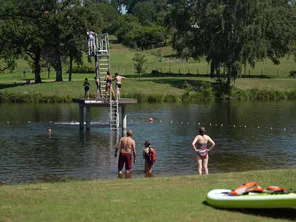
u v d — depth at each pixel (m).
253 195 16.47
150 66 125.81
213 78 95.75
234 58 84.25
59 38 94.25
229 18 83.94
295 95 83.12
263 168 31.12
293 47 101.75
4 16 94.94
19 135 45.69
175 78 95.81
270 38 96.31
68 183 21.27
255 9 82.69
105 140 42.62
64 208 16.58
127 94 80.38
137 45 172.62
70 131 48.28
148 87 87.25
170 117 59.53
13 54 94.69
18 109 69.12
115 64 131.50
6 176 29.16
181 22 97.44
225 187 19.72
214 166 31.77
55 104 76.69
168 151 37.09
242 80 95.06
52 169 31.03
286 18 96.38
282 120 55.62
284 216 15.92
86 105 48.44
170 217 15.54
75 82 91.75
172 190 19.11
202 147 25.73
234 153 36.38
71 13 92.81
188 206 16.73
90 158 34.56
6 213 16.09
